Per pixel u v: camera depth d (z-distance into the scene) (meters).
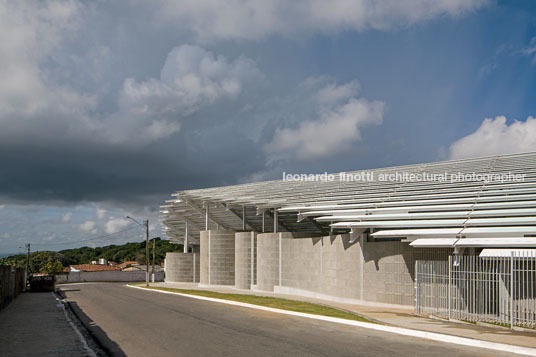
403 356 11.62
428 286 20.97
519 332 15.02
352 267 26.50
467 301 18.47
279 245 35.84
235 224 54.03
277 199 38.28
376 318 18.77
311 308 23.05
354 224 25.45
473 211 23.41
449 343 13.46
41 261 125.25
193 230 66.94
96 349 12.80
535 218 20.72
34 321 19.44
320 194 35.88
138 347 13.02
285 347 12.73
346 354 11.81
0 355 11.83
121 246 185.50
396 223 24.33
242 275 41.19
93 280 87.00
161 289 44.69
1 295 25.48
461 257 20.34
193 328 16.47
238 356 11.63
